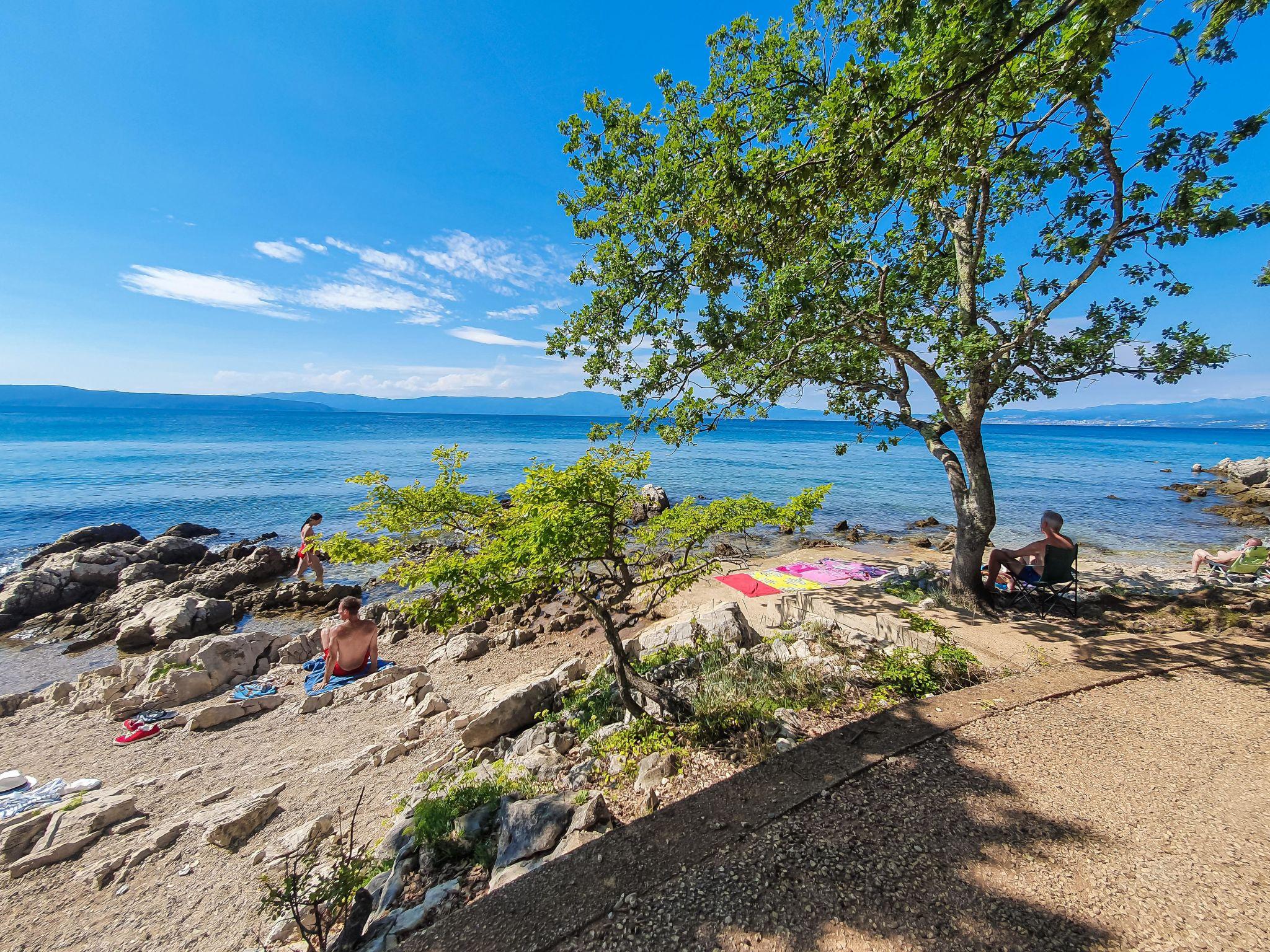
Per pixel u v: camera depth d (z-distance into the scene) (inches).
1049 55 144.3
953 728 164.9
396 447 2212.1
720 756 178.9
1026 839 118.6
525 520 199.6
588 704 255.8
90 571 605.6
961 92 128.9
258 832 205.8
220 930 158.2
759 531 759.7
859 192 152.9
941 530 755.4
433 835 163.9
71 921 165.3
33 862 191.2
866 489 1114.1
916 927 96.9
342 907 152.6
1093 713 172.9
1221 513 835.4
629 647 325.7
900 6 134.0
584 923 102.3
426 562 204.8
